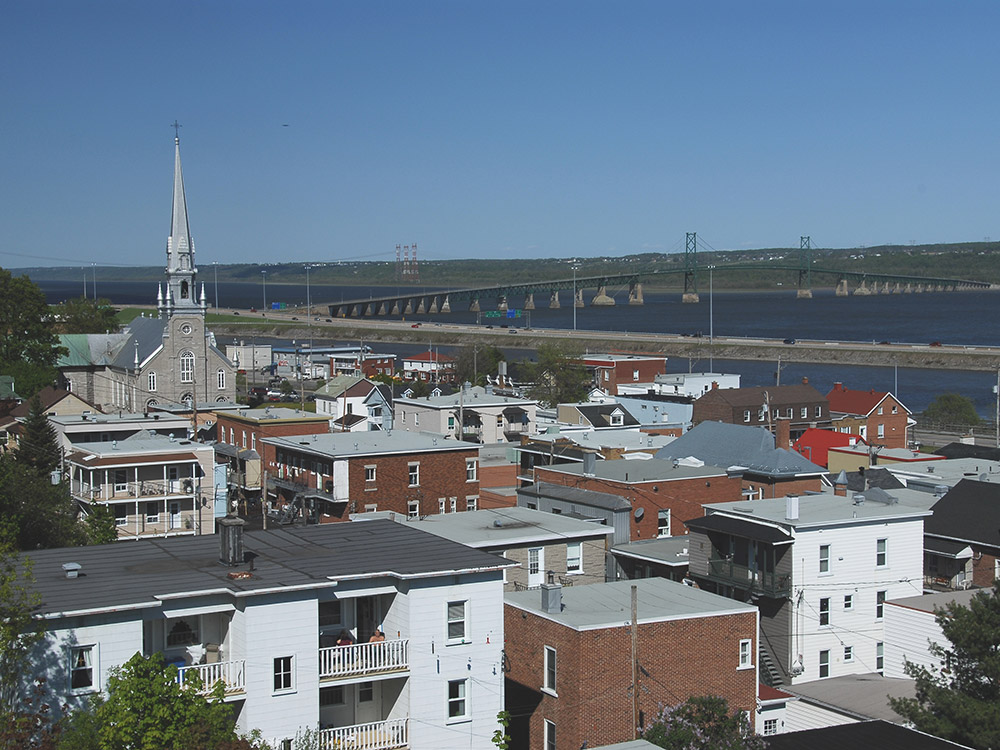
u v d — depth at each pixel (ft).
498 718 117.19
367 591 112.88
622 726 134.21
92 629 99.30
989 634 118.52
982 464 269.23
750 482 242.58
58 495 222.89
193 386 474.08
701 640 139.74
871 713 137.59
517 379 573.33
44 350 423.64
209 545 122.52
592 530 184.24
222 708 95.14
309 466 269.23
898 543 180.65
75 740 90.12
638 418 423.23
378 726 112.57
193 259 475.72
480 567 115.03
